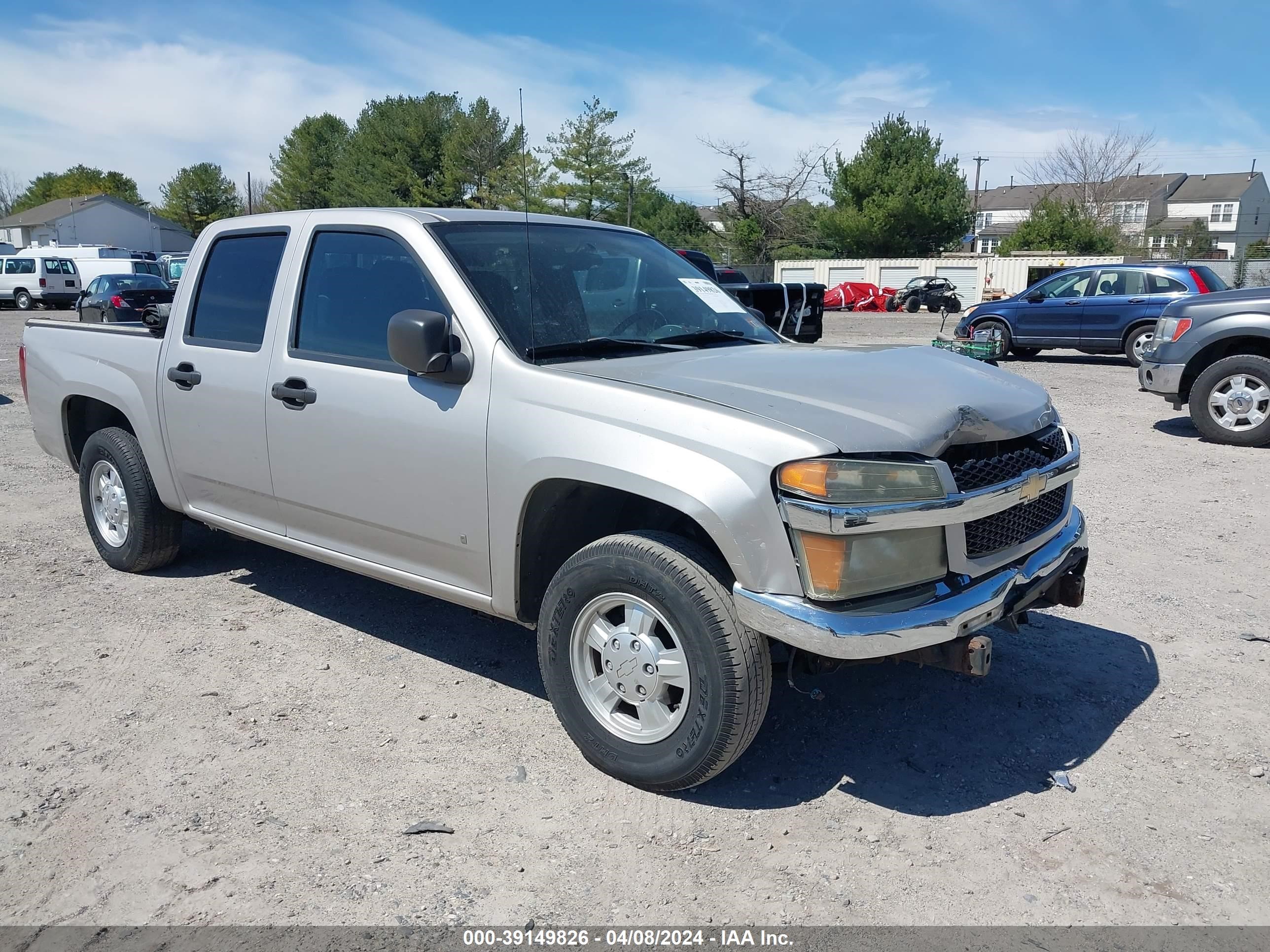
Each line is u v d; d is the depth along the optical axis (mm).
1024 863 2898
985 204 96938
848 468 2824
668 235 55281
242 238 4535
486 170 37844
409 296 3771
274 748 3549
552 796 3254
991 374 3779
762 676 3006
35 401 5715
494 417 3418
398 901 2723
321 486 4055
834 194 48938
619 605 3275
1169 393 9547
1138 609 4957
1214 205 86438
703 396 3119
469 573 3648
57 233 77125
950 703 3941
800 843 3002
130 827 3053
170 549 5332
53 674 4156
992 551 3215
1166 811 3168
